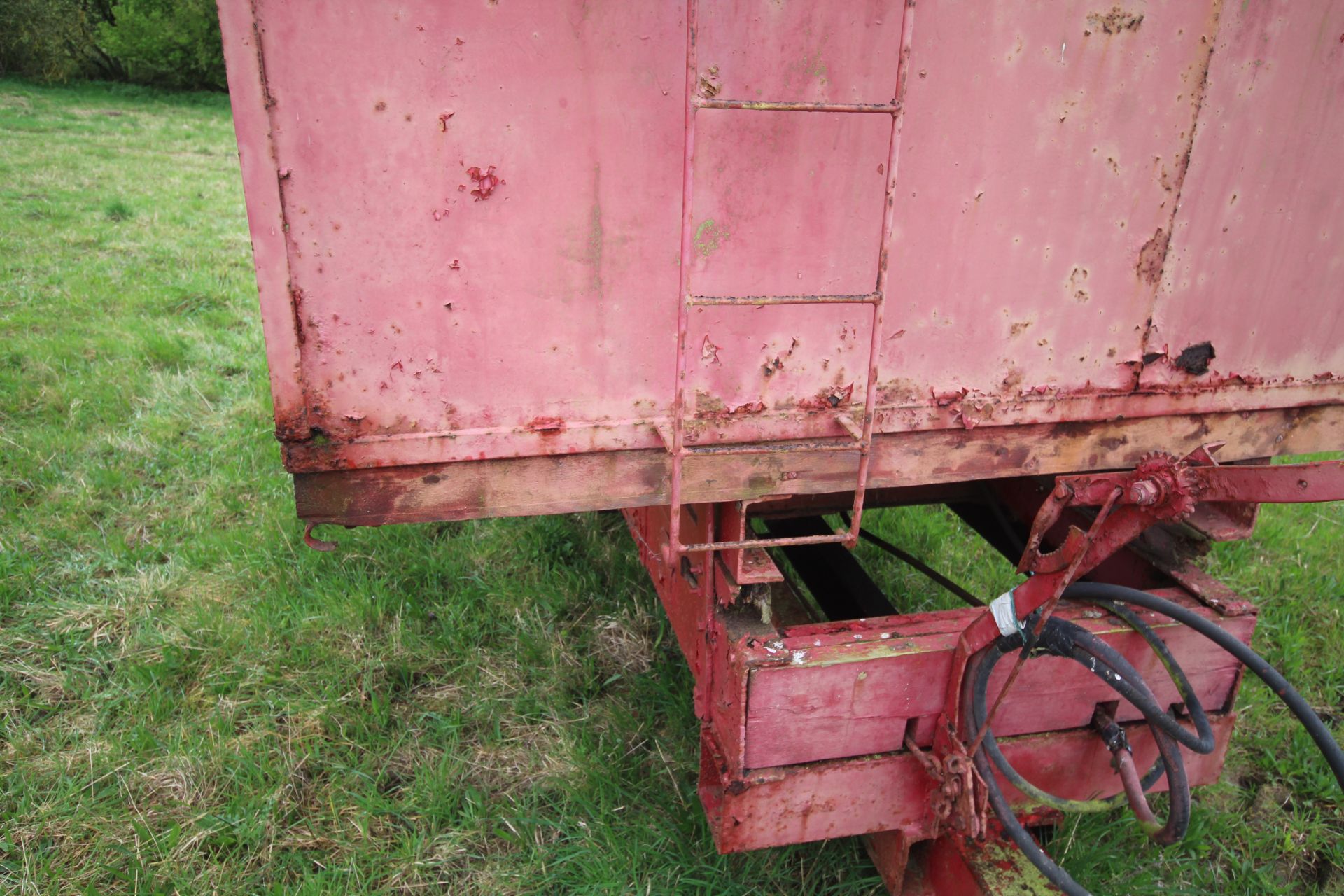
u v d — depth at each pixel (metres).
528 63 1.71
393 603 3.78
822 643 2.24
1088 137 2.06
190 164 14.66
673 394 2.03
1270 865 2.84
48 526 4.24
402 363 1.86
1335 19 2.09
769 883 2.63
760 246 1.95
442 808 2.84
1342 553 4.50
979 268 2.11
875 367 1.95
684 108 1.81
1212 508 2.45
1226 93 2.10
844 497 3.42
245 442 5.11
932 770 2.25
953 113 1.95
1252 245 2.28
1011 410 2.26
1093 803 2.19
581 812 2.86
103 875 2.59
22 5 26.14
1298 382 2.46
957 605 3.94
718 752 2.38
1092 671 2.14
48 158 13.93
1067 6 1.93
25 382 5.57
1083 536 1.91
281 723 3.20
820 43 1.82
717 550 2.19
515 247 1.83
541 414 1.97
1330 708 3.53
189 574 4.00
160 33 28.30
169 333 6.67
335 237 1.74
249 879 2.62
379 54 1.64
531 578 4.04
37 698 3.29
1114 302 2.24
